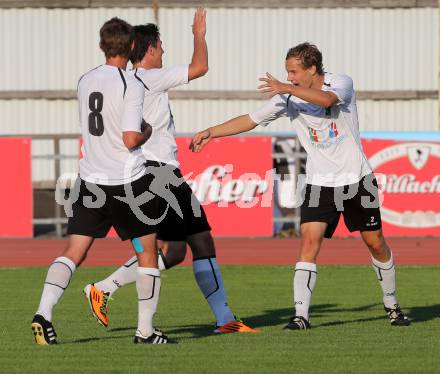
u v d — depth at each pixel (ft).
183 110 361.92
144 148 97.81
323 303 124.88
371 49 361.71
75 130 361.92
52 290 88.28
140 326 90.33
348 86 97.14
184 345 90.02
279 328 102.27
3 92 359.66
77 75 362.74
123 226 87.51
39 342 88.89
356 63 361.92
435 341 92.27
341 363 80.74
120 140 85.97
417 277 154.61
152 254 88.53
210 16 362.94
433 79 361.51
